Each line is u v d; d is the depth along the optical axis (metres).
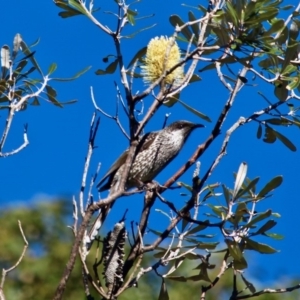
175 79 9.77
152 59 9.58
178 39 9.95
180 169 9.82
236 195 9.10
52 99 9.75
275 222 9.00
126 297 17.22
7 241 19.06
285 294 16.67
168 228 9.31
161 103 9.16
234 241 8.92
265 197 9.22
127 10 9.63
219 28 9.34
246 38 9.22
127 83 9.08
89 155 8.62
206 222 8.94
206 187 9.30
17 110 9.11
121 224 8.80
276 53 9.43
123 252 8.74
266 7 9.13
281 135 10.24
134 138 9.02
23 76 9.77
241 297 8.98
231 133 9.56
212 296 17.00
